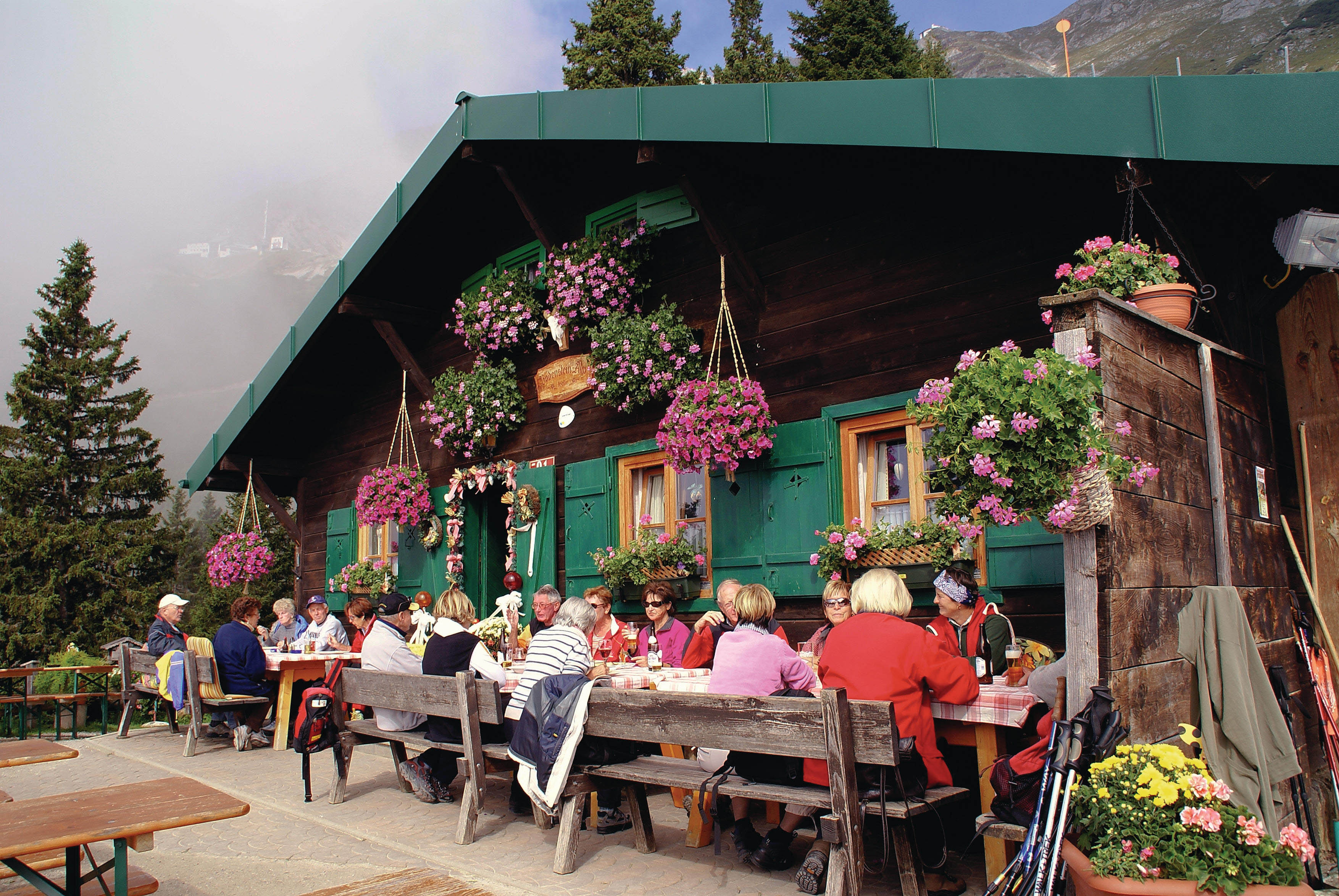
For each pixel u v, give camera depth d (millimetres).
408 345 10617
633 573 7246
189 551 42719
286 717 7730
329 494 11914
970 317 5793
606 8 22422
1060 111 4551
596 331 7648
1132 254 4383
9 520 20438
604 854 4391
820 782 3709
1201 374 4383
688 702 3812
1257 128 4023
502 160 7930
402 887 3238
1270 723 3555
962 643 4945
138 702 10594
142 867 4324
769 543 6578
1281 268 5273
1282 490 5172
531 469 8625
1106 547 3363
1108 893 2834
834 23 22109
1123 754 3102
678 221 7543
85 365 23359
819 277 6645
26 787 6402
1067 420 3336
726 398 6262
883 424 6160
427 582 9820
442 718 5129
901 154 5609
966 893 3854
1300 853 2873
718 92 5945
